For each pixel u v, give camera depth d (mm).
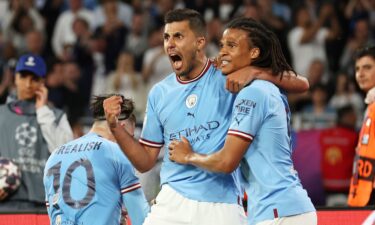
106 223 9109
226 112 8766
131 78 20875
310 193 15516
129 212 9266
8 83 16016
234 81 8570
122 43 22516
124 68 20969
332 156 15625
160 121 9055
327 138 15602
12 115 11742
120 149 9180
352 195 10906
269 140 8461
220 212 8711
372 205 10648
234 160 8359
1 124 11703
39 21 23719
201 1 23547
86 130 15945
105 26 22641
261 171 8469
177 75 9008
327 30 22828
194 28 8828
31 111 11789
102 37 22359
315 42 22516
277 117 8484
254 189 8562
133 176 9266
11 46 21125
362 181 10766
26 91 11812
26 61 11836
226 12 23516
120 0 24453
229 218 8734
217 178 8742
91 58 21797
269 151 8461
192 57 8828
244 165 8664
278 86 8797
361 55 11336
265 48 8750
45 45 23562
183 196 8742
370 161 10695
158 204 8898
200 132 8758
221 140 8727
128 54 21062
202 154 8586
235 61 8711
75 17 23438
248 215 8656
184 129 8828
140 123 15055
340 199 15672
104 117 9477
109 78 21141
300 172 15516
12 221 10477
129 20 24344
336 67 22547
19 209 11055
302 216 8414
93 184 9109
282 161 8500
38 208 11453
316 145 15539
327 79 21953
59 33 23641
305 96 19891
